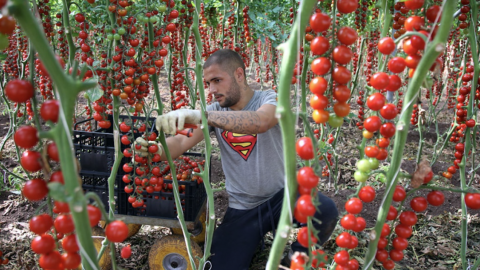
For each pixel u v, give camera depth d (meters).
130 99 1.76
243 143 2.36
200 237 2.76
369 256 1.13
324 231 2.27
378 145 1.12
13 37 3.42
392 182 1.05
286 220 0.95
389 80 1.06
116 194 2.43
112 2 1.61
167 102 7.19
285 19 4.71
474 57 1.80
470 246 2.78
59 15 2.23
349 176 4.08
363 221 1.11
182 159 2.70
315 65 0.97
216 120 1.82
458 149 1.88
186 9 2.40
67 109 0.77
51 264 0.91
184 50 2.59
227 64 2.26
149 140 1.83
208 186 1.87
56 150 0.83
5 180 3.60
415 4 1.03
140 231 2.98
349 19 4.46
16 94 0.81
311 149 0.90
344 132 5.53
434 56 0.93
